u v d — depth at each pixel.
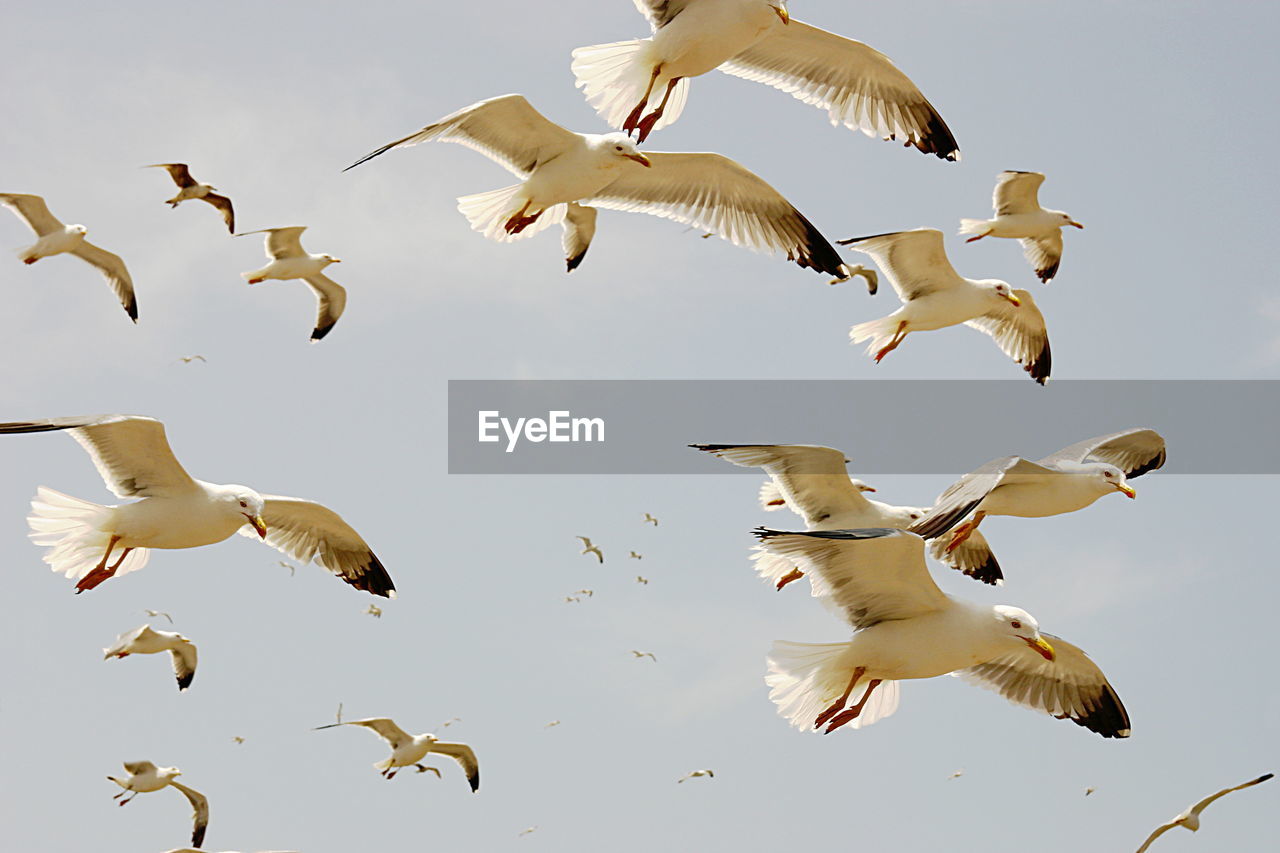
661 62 12.31
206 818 18.70
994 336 18.75
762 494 17.09
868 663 11.05
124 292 22.53
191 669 18.38
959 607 10.98
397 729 19.72
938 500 12.62
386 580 14.96
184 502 12.51
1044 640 10.96
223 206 22.17
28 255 21.89
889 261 17.53
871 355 17.61
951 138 14.22
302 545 14.62
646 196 14.57
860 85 14.09
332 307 23.88
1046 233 20.73
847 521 15.41
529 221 13.51
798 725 11.12
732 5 12.10
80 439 12.33
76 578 12.55
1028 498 14.54
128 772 18.12
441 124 12.51
